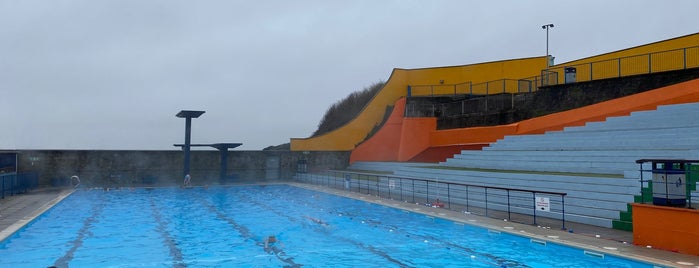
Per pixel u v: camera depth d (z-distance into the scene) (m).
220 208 18.06
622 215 11.30
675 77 18.62
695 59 21.08
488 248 10.12
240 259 9.43
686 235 8.27
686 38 21.50
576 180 13.29
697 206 8.75
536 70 30.23
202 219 15.12
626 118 17.44
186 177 27.30
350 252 10.01
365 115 34.47
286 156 32.09
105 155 27.70
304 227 13.38
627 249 8.77
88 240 11.50
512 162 18.94
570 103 22.52
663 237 8.70
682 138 14.00
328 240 11.39
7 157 24.84
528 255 9.40
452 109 29.47
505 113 25.44
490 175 16.80
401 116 31.64
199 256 9.72
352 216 15.44
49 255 9.78
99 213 16.62
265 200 20.94
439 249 10.15
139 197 22.30
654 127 16.27
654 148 13.68
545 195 13.90
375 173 27.19
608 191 12.27
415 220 14.27
